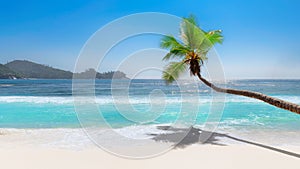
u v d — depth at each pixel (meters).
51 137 7.59
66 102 17.23
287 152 5.98
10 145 6.61
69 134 8.03
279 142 7.14
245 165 5.02
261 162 5.20
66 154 5.69
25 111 13.47
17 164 4.97
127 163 5.10
